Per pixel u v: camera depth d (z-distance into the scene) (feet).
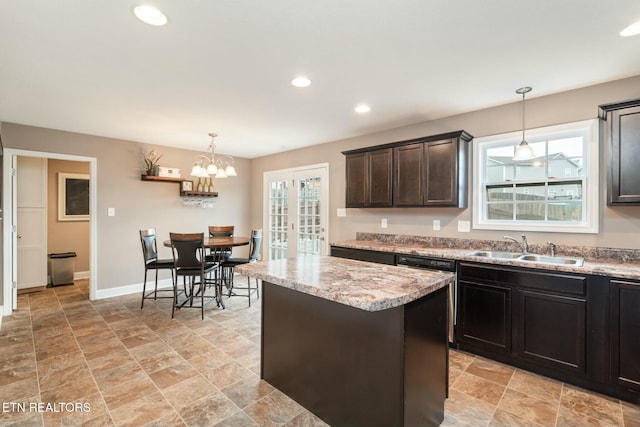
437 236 11.84
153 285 16.35
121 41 6.51
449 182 10.52
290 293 7.11
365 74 8.07
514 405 6.86
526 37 6.33
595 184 8.69
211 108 10.73
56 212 17.69
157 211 16.52
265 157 19.58
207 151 18.15
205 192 17.83
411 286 5.52
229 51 6.93
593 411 6.64
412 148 11.44
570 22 5.82
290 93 9.39
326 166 15.87
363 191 12.97
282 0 5.21
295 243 17.61
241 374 8.07
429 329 5.87
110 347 9.52
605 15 5.59
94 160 14.48
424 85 8.78
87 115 11.51
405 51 6.91
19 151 12.65
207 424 6.19
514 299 8.27
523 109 9.90
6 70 7.82
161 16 5.65
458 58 7.23
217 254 15.25
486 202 10.88
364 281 5.89
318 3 5.29
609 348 7.03
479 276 8.86
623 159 7.56
